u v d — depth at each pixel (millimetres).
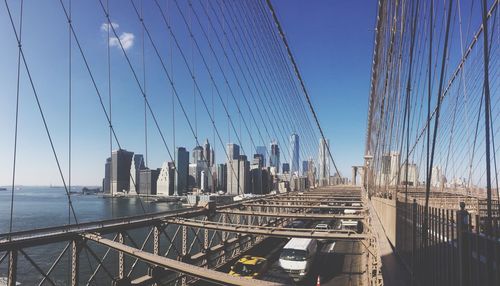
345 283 23156
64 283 30812
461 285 5277
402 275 8922
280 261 24188
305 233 18344
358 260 29078
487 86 4961
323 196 52750
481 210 12094
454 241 5691
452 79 15703
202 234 45156
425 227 7227
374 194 34375
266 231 19172
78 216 59531
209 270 6625
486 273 4785
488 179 4785
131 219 17547
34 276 32344
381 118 24984
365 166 57719
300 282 23594
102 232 15281
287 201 39688
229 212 25328
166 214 20375
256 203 34094
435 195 21938
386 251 12172
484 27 5098
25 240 12656
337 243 35938
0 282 30094
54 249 40219
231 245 26297
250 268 23688
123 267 15898
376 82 30578
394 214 12727
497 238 4645
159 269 16906
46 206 79312
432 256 6828
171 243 19688
